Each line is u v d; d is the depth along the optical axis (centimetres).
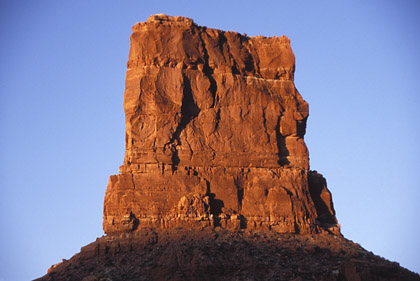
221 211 8581
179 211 8406
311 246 8281
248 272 7775
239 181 8762
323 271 7894
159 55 8862
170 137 8675
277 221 8594
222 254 7975
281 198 8669
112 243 8200
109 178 8694
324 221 8969
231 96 8981
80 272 7938
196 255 7862
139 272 7788
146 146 8631
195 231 8294
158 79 8769
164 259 7869
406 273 7975
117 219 8444
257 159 8856
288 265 7938
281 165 8944
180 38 8962
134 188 8538
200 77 8906
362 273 7706
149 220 8425
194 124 8819
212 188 8650
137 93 8738
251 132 8925
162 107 8712
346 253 8288
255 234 8425
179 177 8588
